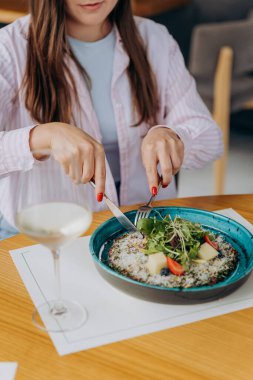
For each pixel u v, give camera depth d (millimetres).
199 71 3400
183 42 4078
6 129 1706
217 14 3979
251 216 1351
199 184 3465
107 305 1009
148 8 3303
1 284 1074
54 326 945
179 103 1805
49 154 958
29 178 1334
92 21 1589
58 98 1622
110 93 1732
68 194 925
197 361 873
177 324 957
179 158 1396
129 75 1730
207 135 1700
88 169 1222
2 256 1177
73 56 1644
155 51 1820
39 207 895
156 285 1011
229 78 2953
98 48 1729
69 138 1265
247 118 4125
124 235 1209
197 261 1079
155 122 1788
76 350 893
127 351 893
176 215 1285
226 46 3352
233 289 1008
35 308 1004
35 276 1101
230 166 3660
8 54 1638
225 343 914
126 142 1731
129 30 1723
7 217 1648
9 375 836
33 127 1368
